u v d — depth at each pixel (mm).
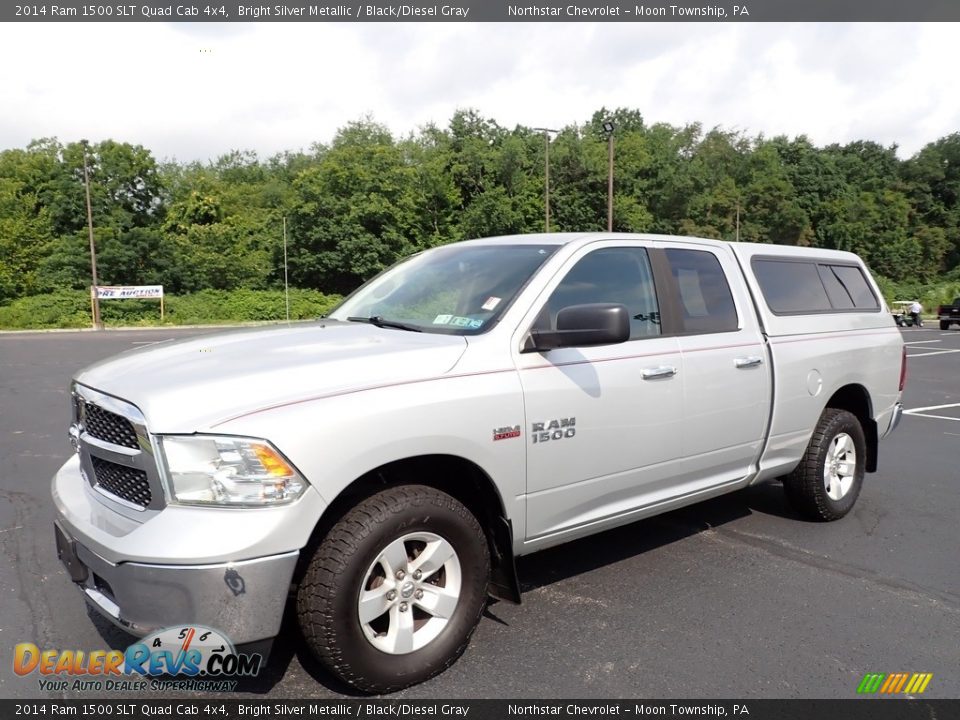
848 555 4430
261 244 46719
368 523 2654
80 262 40344
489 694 2869
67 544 2756
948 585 3996
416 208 47281
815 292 4949
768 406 4328
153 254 42438
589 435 3361
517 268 3537
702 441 3943
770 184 62656
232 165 70188
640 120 75562
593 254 3654
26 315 35500
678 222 57406
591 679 2986
